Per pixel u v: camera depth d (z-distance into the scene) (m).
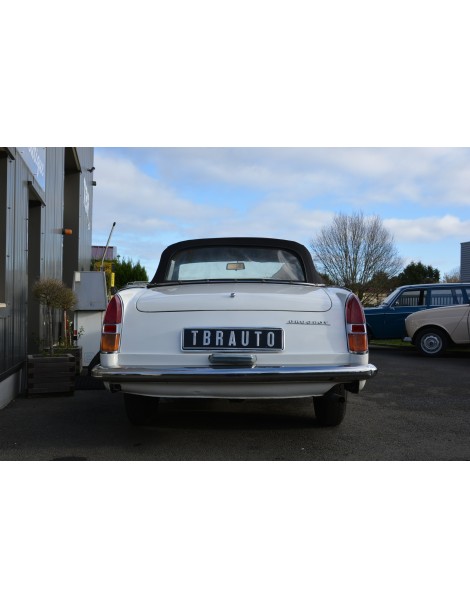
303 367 3.99
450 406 6.34
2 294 6.66
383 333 14.89
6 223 6.77
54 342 9.95
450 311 12.70
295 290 4.51
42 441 4.69
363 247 36.72
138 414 5.08
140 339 4.17
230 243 5.50
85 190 18.45
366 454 4.32
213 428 5.16
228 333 4.13
